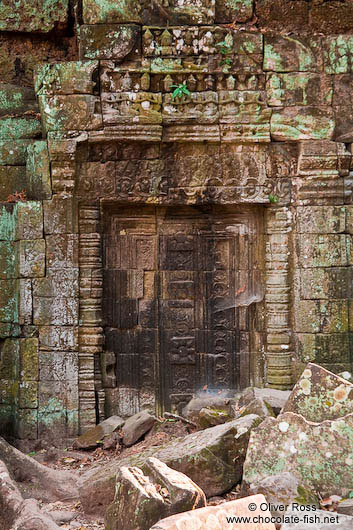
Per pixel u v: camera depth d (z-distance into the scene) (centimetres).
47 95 853
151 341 912
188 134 860
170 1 867
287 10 898
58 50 953
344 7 904
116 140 855
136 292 911
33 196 872
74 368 859
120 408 896
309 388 606
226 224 913
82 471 739
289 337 876
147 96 852
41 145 866
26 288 860
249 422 632
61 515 606
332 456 570
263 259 900
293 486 543
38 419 854
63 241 862
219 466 611
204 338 916
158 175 873
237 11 891
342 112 867
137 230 913
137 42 857
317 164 862
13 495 574
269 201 875
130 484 520
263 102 863
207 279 917
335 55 865
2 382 884
